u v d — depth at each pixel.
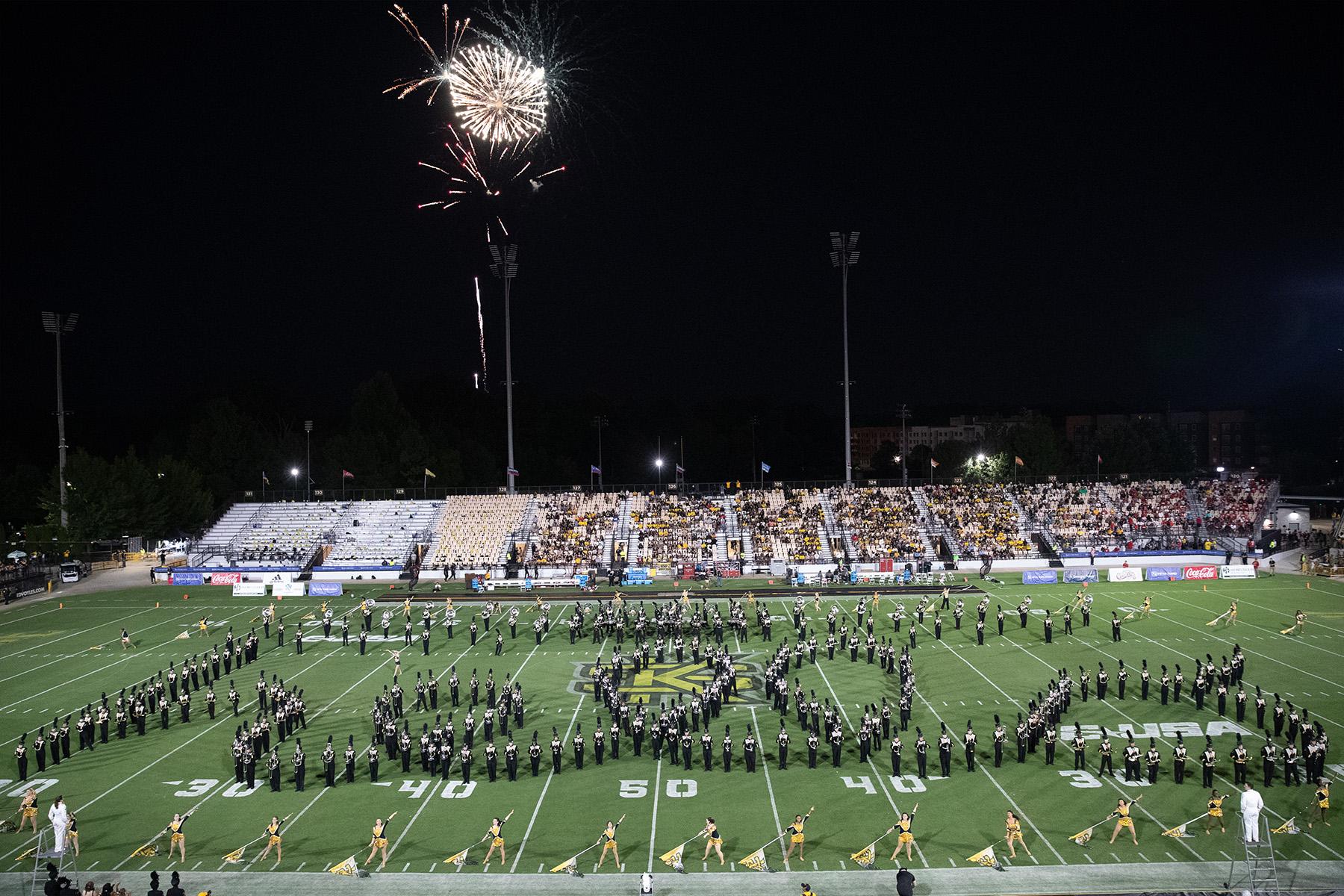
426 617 53.34
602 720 39.81
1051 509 85.50
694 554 78.50
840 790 32.00
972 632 54.38
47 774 34.66
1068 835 28.23
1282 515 93.19
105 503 86.12
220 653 52.31
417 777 34.06
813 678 45.34
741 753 35.69
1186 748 34.88
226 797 32.22
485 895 25.33
